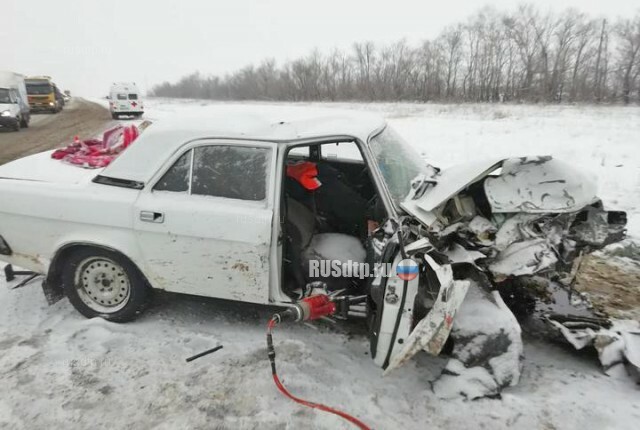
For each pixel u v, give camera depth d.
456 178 3.32
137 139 3.79
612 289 4.49
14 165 4.38
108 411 2.96
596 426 2.76
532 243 3.24
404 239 3.14
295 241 3.73
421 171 4.01
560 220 3.39
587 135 14.39
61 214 3.72
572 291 3.90
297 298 3.60
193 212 3.48
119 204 3.62
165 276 3.69
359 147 3.50
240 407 2.98
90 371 3.33
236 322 3.97
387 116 24.81
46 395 3.09
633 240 5.65
